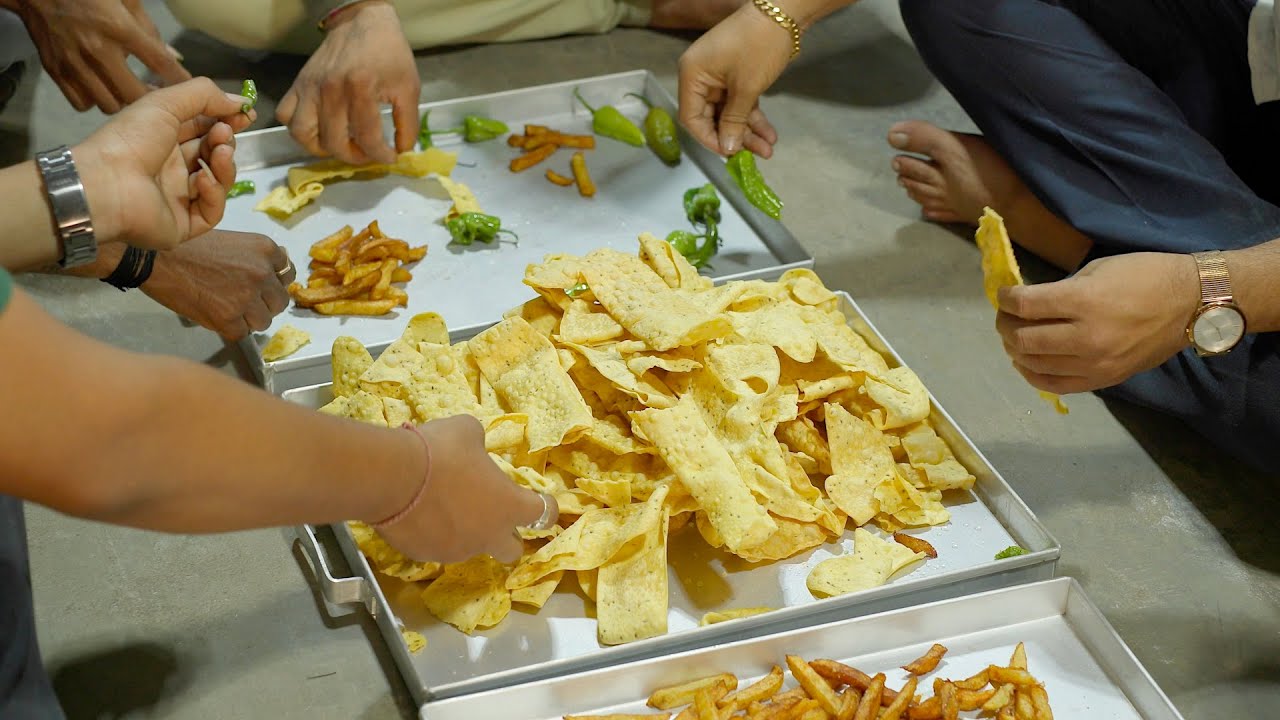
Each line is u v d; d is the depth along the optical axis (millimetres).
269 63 2434
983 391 1753
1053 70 1847
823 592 1315
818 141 2301
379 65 1862
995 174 1992
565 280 1541
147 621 1363
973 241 2055
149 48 1748
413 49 2502
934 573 1384
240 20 2270
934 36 1966
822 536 1396
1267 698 1344
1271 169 1866
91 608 1374
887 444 1498
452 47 2539
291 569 1439
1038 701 1211
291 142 2035
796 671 1213
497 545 1079
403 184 2008
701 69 1830
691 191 1974
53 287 1824
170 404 723
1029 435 1681
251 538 1478
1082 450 1659
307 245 1862
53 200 1067
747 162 1948
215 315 1562
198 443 741
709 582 1364
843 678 1225
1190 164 1760
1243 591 1467
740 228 1980
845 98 2439
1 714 956
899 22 2717
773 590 1356
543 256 1875
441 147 2121
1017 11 1868
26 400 667
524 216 1961
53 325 688
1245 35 1738
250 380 1691
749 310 1602
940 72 2012
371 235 1853
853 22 2699
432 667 1260
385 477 891
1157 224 1770
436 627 1302
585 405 1395
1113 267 1341
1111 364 1352
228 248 1572
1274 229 1685
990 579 1374
